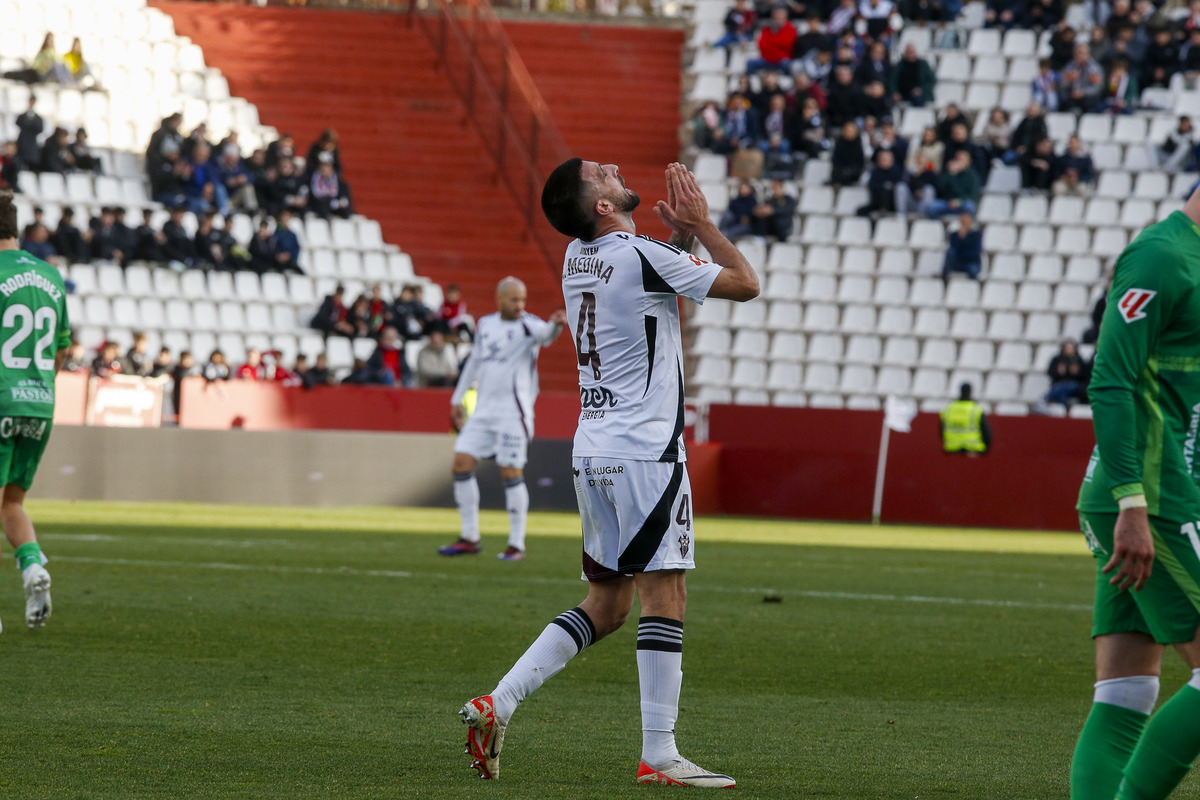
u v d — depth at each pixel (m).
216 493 70.25
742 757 16.62
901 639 28.33
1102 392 12.27
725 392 87.25
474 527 44.47
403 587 34.81
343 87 100.50
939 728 18.84
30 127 84.69
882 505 74.31
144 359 73.88
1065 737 18.38
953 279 90.75
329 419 74.06
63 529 50.69
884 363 88.25
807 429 80.88
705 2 108.00
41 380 24.86
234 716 18.20
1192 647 12.20
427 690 20.61
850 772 15.85
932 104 100.75
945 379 87.88
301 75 100.62
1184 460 12.41
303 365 74.25
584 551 15.89
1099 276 92.00
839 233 93.31
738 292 15.30
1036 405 86.56
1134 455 12.15
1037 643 28.38
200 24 102.38
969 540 62.66
